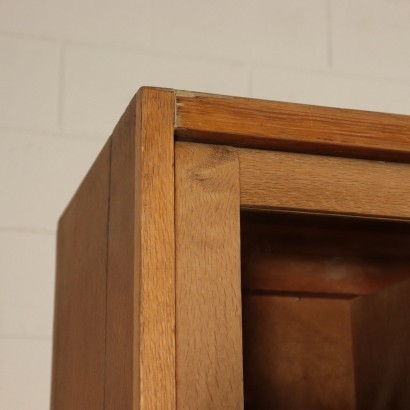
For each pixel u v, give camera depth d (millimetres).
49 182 1188
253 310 866
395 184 750
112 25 1280
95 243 860
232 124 702
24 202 1170
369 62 1396
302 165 729
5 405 1100
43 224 1170
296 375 970
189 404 638
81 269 933
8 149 1182
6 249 1147
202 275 669
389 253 776
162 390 631
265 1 1372
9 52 1219
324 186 731
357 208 734
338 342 986
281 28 1367
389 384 915
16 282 1140
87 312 878
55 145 1204
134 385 642
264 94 1328
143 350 634
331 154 739
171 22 1313
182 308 656
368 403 959
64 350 1020
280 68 1348
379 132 739
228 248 684
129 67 1271
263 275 801
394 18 1431
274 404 951
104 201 827
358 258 788
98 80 1251
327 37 1386
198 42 1318
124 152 743
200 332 655
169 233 663
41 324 1137
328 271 839
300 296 949
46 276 1153
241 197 703
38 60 1229
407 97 1401
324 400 987
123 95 1256
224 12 1345
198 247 675
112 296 756
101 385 779
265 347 942
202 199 688
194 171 692
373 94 1385
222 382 649
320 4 1400
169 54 1298
